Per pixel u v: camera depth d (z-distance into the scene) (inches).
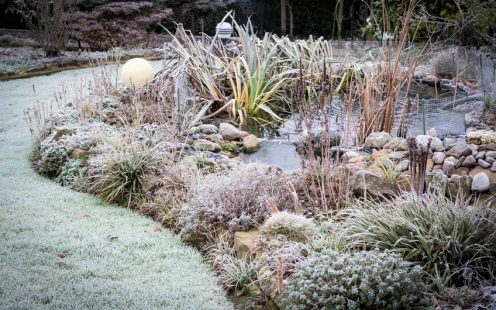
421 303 124.3
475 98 304.2
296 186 190.1
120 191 210.2
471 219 145.9
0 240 173.8
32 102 356.8
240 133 268.8
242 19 616.7
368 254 131.6
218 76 318.3
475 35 381.1
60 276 153.2
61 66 480.1
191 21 610.5
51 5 590.9
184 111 284.8
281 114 311.7
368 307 121.6
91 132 249.1
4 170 240.2
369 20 468.1
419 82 358.9
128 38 539.2
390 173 185.6
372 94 247.0
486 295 128.8
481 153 196.5
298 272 131.7
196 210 177.9
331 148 229.1
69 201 210.1
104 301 140.9
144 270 159.5
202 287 150.8
